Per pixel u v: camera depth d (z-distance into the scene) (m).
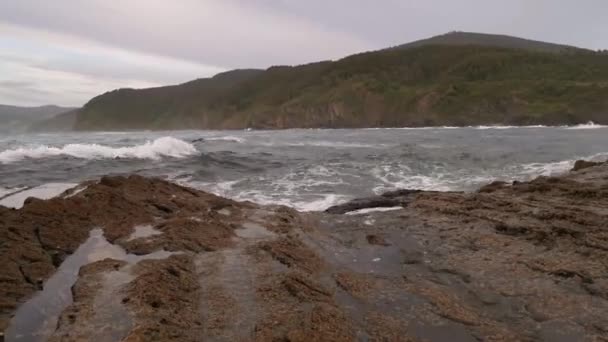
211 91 157.75
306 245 6.63
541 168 16.39
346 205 10.10
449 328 4.18
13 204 9.01
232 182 14.05
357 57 123.19
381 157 21.06
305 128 101.94
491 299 4.80
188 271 5.27
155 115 166.62
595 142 28.94
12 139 38.38
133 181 9.53
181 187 9.98
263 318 4.17
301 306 4.47
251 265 5.59
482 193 10.15
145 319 4.00
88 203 7.40
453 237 6.96
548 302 4.69
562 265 5.55
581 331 4.12
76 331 3.82
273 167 17.56
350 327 4.11
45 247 5.81
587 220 7.12
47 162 16.34
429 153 22.80
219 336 3.85
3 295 4.48
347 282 5.20
